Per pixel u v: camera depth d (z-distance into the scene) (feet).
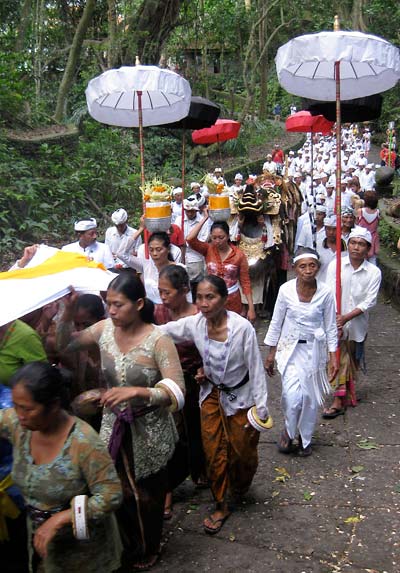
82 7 73.26
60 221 40.22
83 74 66.90
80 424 8.87
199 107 24.76
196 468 14.49
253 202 27.84
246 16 99.50
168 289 13.71
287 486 15.19
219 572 12.01
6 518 10.93
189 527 13.58
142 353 11.12
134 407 11.28
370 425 18.39
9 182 38.58
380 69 19.83
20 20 59.41
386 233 38.55
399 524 13.46
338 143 19.13
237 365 13.12
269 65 135.44
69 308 11.82
